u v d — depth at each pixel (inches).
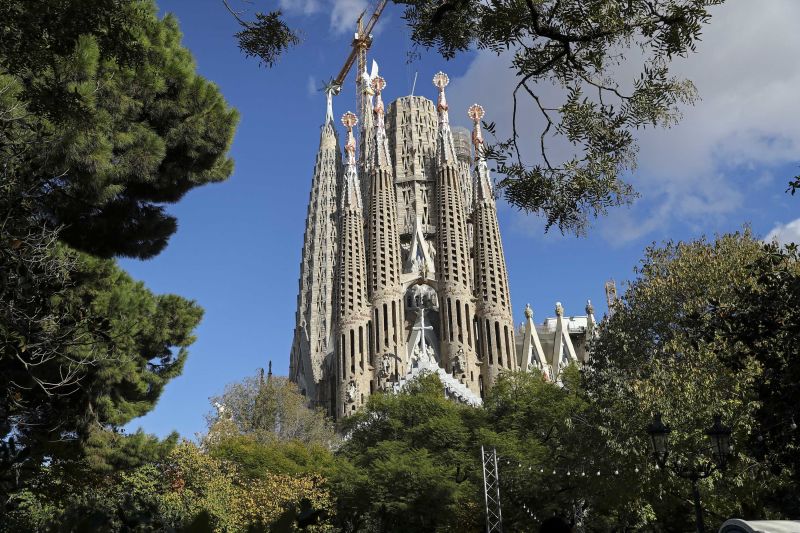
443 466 2032.5
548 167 578.9
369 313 4532.5
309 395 5605.3
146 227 789.9
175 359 962.7
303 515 174.4
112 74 666.2
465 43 570.3
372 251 4633.4
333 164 6466.5
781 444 720.3
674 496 1328.7
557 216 587.2
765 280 689.0
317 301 5964.6
